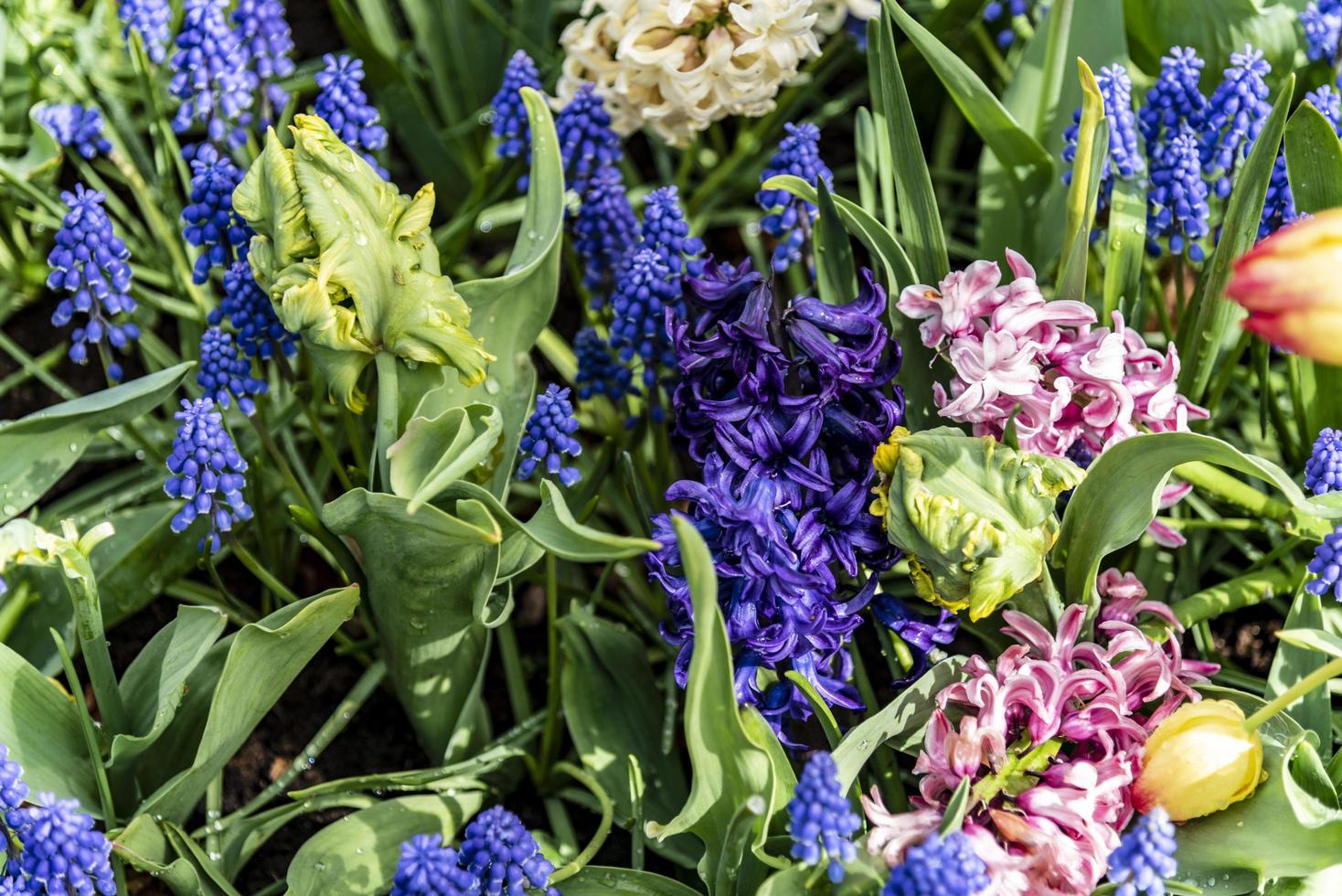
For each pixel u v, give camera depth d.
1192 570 2.45
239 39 2.36
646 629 2.51
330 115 2.29
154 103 2.61
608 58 2.47
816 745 2.17
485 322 2.15
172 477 2.00
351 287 1.89
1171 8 2.58
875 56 2.39
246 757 2.44
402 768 2.45
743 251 3.04
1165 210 2.25
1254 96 2.24
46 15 2.94
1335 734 2.21
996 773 1.84
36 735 2.00
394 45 3.10
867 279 1.88
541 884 1.85
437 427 1.88
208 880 2.07
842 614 1.90
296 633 1.89
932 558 1.78
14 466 2.11
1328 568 1.90
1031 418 1.97
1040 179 2.47
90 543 1.92
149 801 1.95
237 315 2.14
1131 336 2.03
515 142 2.55
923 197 2.19
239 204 1.95
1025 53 2.56
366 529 1.93
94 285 2.16
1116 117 2.22
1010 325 1.94
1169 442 1.75
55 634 1.93
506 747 2.26
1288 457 2.51
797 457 1.85
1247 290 1.59
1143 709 2.05
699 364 1.88
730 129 3.26
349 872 2.03
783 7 2.30
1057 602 1.99
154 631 2.55
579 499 2.36
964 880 1.66
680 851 2.20
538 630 2.62
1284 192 2.23
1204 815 1.87
